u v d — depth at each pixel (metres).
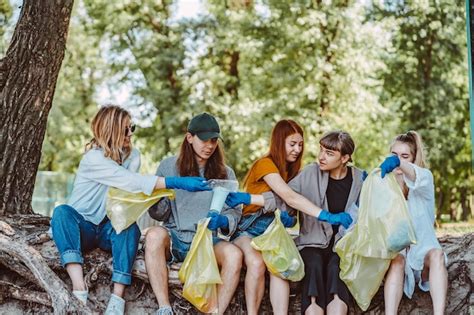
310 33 14.30
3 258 4.97
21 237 5.11
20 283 5.13
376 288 4.65
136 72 15.73
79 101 15.92
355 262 4.64
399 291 4.62
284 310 4.66
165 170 5.06
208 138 4.88
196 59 15.28
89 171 4.82
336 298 4.62
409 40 15.21
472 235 5.30
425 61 15.44
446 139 15.36
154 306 4.98
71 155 15.97
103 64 15.77
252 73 15.03
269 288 4.85
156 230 4.74
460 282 5.11
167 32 15.56
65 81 15.80
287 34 14.62
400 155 4.92
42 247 5.06
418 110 15.51
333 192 4.98
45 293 4.95
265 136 14.38
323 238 4.91
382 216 4.56
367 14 15.20
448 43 15.30
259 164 5.01
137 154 5.04
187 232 4.94
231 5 14.90
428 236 4.75
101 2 15.44
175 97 15.44
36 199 14.16
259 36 14.91
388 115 15.18
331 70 14.43
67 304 4.55
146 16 15.55
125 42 15.62
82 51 15.70
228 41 14.76
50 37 5.89
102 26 15.53
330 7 14.45
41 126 5.91
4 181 5.71
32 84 5.84
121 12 15.41
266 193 4.92
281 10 14.76
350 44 14.44
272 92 14.99
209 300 4.60
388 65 15.33
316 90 14.37
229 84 15.40
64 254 4.70
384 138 15.02
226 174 5.12
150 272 4.69
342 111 14.52
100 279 4.96
